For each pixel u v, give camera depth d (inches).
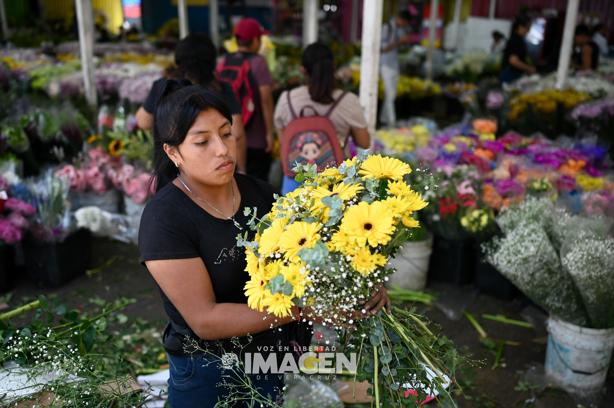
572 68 310.5
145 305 138.0
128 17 650.8
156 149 62.1
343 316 54.8
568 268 92.2
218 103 55.7
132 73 273.9
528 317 132.6
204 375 62.8
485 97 267.6
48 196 144.2
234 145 58.1
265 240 52.2
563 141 190.1
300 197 54.8
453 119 336.5
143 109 121.0
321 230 52.7
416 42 527.8
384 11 557.9
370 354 57.6
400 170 55.1
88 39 225.8
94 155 177.8
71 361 67.1
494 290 142.0
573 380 105.6
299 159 115.0
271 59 249.8
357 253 49.4
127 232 174.1
